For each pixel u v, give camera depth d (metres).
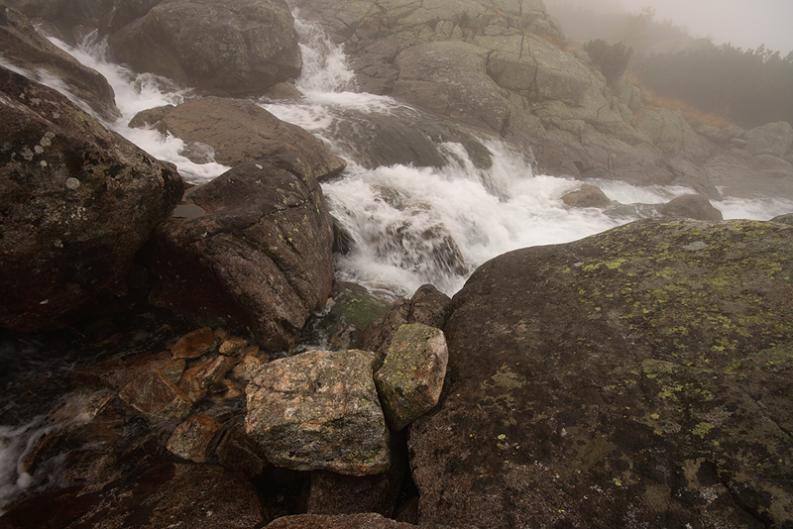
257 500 3.85
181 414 4.70
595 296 4.28
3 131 3.81
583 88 19.98
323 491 3.63
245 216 5.84
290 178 6.81
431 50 18.84
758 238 4.17
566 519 2.90
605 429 3.23
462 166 14.19
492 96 17.62
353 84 18.06
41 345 5.16
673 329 3.68
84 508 3.76
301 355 4.16
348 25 20.34
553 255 5.01
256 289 5.58
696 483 2.83
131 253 5.27
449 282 9.15
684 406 3.19
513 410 3.58
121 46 14.90
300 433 3.64
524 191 14.99
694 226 4.61
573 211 13.41
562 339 3.97
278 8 15.98
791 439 2.83
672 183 19.09
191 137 9.90
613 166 18.36
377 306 7.12
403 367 3.92
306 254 6.37
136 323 5.72
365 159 12.28
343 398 3.77
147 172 4.98
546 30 23.02
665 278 4.17
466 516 3.08
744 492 2.71
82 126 4.45
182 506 3.74
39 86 4.36
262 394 3.85
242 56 14.43
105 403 4.68
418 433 3.77
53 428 4.44
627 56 22.42
